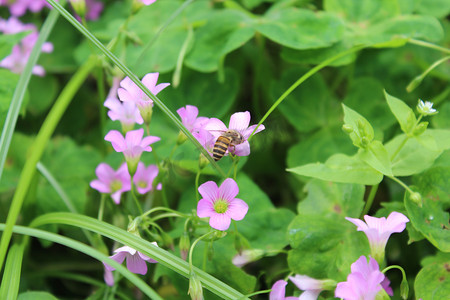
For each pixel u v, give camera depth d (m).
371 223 0.48
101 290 0.54
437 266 0.50
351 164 0.50
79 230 0.57
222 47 0.58
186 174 0.57
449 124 0.55
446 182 0.51
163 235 0.50
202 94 0.59
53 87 0.64
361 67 0.61
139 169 0.52
